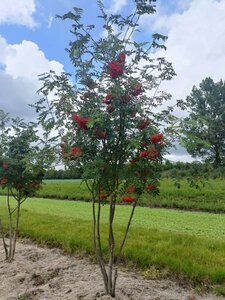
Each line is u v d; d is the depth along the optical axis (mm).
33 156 5113
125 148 4363
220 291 5309
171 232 9461
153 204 20453
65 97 4688
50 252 7719
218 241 8141
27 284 5734
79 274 6078
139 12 4496
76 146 4523
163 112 4598
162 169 4500
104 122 4273
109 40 4434
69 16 4406
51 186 31219
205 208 18938
